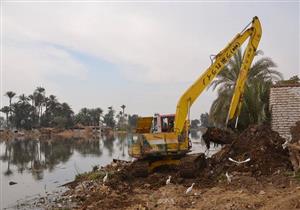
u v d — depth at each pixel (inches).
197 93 741.3
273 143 683.4
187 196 534.6
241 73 791.7
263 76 1230.9
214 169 678.5
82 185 746.8
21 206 653.3
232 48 776.3
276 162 637.3
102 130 5152.6
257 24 795.4
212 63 760.3
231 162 674.8
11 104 5629.9
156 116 784.3
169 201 512.4
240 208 440.1
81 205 586.9
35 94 5723.4
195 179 648.4
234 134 761.6
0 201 705.6
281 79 1228.5
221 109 1207.6
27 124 5610.2
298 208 403.2
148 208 493.4
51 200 678.5
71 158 1550.2
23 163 1418.6
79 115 6097.4
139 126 828.6
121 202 544.1
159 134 719.1
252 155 655.8
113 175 725.3
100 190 637.3
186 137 724.0
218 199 492.7
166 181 637.9
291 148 638.5
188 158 671.1
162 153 711.7
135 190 618.8
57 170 1170.6
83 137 4003.4
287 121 882.8
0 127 7096.5
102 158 1517.0
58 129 4968.0
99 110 6166.3
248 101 1072.2
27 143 2942.9
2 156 1737.2
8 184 913.5
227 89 1206.3
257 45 797.2
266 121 1026.7
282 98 900.0
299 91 889.5
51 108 5807.1
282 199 444.8
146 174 708.7
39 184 902.4
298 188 490.9
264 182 564.7
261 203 449.7
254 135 706.2
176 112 733.9
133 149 741.9
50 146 2461.9
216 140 757.3
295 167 594.9
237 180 592.4
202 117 6200.8
